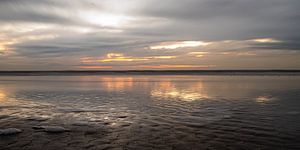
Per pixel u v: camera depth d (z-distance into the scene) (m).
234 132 13.60
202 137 12.75
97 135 13.16
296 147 11.18
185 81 67.25
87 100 26.33
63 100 26.20
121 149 11.05
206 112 19.30
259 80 69.56
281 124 15.32
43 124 15.42
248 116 17.72
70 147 11.29
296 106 21.88
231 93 33.22
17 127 14.69
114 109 20.69
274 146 11.34
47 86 47.12
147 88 42.47
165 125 15.22
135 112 19.39
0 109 20.55
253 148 11.09
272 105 22.52
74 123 15.70
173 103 24.09
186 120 16.55
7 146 11.37
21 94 32.19
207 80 72.62
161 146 11.42
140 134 13.33
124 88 42.47
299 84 50.75
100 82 62.62
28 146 11.38
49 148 11.13
